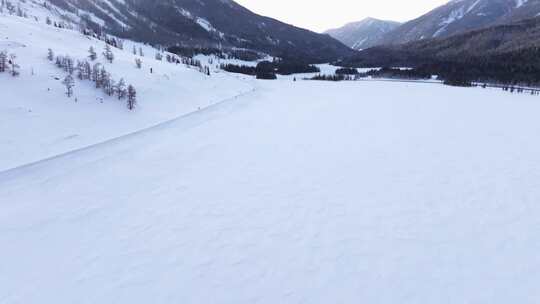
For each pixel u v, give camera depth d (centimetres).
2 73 2923
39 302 963
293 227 1419
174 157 2452
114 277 1080
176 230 1393
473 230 1372
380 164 2303
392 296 985
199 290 1020
